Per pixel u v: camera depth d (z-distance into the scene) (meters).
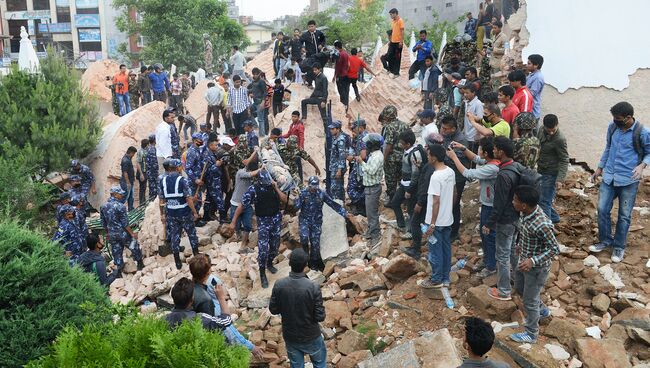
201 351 4.30
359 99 16.61
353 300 8.01
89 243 8.30
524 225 5.91
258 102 15.70
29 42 18.50
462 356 6.31
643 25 9.38
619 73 9.66
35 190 13.81
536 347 6.16
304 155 10.81
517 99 8.52
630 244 7.75
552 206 8.58
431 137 7.81
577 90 10.11
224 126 18.20
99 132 17.17
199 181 10.77
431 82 14.13
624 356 5.84
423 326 7.09
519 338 6.27
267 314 8.03
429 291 7.57
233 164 11.05
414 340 6.50
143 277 9.67
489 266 7.52
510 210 6.58
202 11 43.97
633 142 7.12
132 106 21.84
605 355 5.84
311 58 16.97
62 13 55.50
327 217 10.20
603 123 9.87
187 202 9.50
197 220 11.25
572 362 5.89
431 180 7.21
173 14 41.25
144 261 10.46
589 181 9.48
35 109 16.16
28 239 5.45
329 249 9.38
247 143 11.01
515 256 6.94
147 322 4.56
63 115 16.44
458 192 8.36
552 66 10.35
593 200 8.87
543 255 5.82
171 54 40.59
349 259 9.16
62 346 4.26
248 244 10.45
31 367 4.34
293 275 5.90
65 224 9.78
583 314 6.70
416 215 8.17
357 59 15.95
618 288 6.89
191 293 5.29
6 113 15.94
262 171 8.59
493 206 6.66
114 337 4.58
